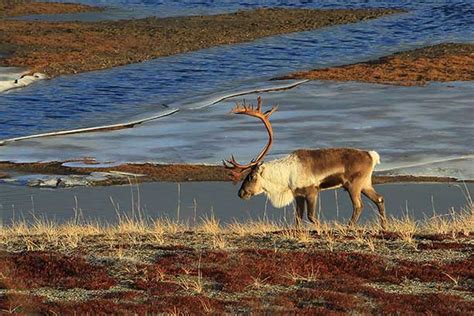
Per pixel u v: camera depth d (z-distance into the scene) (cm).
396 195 9800
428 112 14238
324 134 12875
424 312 4281
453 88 16338
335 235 5881
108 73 19475
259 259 5144
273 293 4600
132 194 10062
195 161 11612
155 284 4722
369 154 6488
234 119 14075
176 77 18912
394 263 5119
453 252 5359
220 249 5438
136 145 12606
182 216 9031
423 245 5488
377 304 4403
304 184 6378
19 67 19850
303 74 18212
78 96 16912
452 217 7962
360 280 4834
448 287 4741
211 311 4269
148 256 5275
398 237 5762
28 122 14612
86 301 4441
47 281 4838
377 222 7500
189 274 4891
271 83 17450
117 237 5906
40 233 6328
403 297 4503
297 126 13400
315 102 15275
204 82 18250
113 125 13975
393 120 13700
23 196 10056
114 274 4931
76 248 5506
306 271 4966
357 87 16625
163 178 10806
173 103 15875
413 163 11275
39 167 11538
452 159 11431
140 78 18825
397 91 16125
